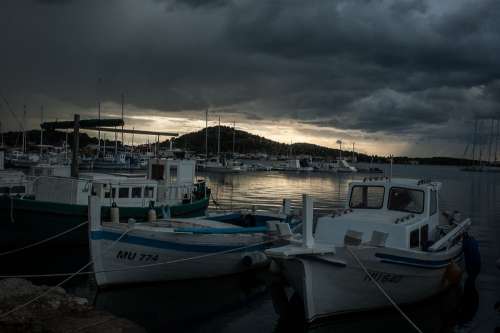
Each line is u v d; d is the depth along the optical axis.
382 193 12.54
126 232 12.12
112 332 8.66
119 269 12.16
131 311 10.89
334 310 10.20
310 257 9.50
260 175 91.69
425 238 11.95
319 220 11.69
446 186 72.50
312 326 10.03
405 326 10.40
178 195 20.50
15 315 8.94
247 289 13.16
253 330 10.03
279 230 10.54
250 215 17.30
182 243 12.89
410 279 10.95
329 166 117.62
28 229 16.17
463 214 32.88
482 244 20.58
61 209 16.31
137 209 17.36
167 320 10.45
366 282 10.26
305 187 60.19
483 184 79.06
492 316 11.23
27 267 14.60
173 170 20.53
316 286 9.70
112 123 19.11
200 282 13.70
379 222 11.09
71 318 9.16
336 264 9.70
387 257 10.20
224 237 13.62
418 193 12.19
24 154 78.50
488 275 15.02
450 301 12.37
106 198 17.03
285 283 13.59
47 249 16.67
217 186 58.59
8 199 15.83
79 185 16.86
